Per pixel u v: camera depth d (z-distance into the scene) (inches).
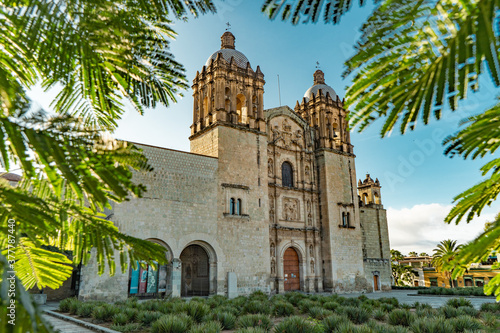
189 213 1529.3
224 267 1589.6
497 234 108.9
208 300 1246.3
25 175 134.0
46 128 120.3
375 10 103.0
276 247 1936.5
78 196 154.4
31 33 144.3
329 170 2215.8
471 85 95.2
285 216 2037.4
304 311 1138.0
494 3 85.1
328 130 2333.9
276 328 753.6
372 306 1165.1
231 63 1916.8
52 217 150.2
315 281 2038.6
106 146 129.6
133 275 1477.6
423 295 1952.5
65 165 120.3
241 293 1612.9
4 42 152.6
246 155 1814.7
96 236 182.7
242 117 1990.7
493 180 151.4
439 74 97.8
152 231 1411.2
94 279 1261.1
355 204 2263.8
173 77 197.8
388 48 105.0
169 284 1421.0
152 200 1439.5
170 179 1510.8
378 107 113.7
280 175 2070.6
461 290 1951.3
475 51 88.8
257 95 1988.2
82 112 205.2
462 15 92.5
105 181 127.6
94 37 155.4
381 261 2416.3
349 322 772.0
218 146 1720.0
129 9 171.2
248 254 1681.8
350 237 2171.5
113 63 180.5
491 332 693.9
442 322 756.6
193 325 770.2
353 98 117.3
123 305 1095.6
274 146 2082.9
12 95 112.0
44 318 83.7
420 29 99.7
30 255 193.9
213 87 1876.2
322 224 2142.0
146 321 854.5
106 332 764.0
